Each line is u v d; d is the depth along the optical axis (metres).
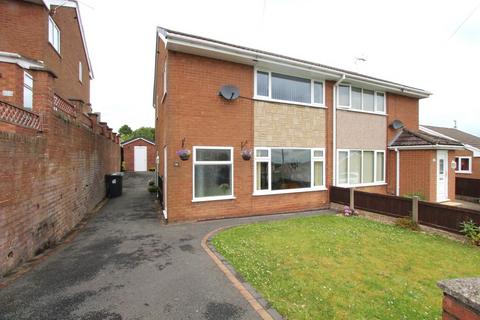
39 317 3.19
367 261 5.18
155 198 13.30
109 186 13.88
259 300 3.56
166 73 8.38
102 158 12.99
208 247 5.78
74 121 7.90
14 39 10.07
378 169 12.85
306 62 9.67
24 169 4.86
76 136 8.10
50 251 5.59
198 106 8.34
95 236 6.72
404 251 5.86
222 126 8.74
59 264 4.85
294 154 10.21
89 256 5.27
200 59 8.36
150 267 4.70
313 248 5.80
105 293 3.77
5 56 8.62
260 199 9.48
